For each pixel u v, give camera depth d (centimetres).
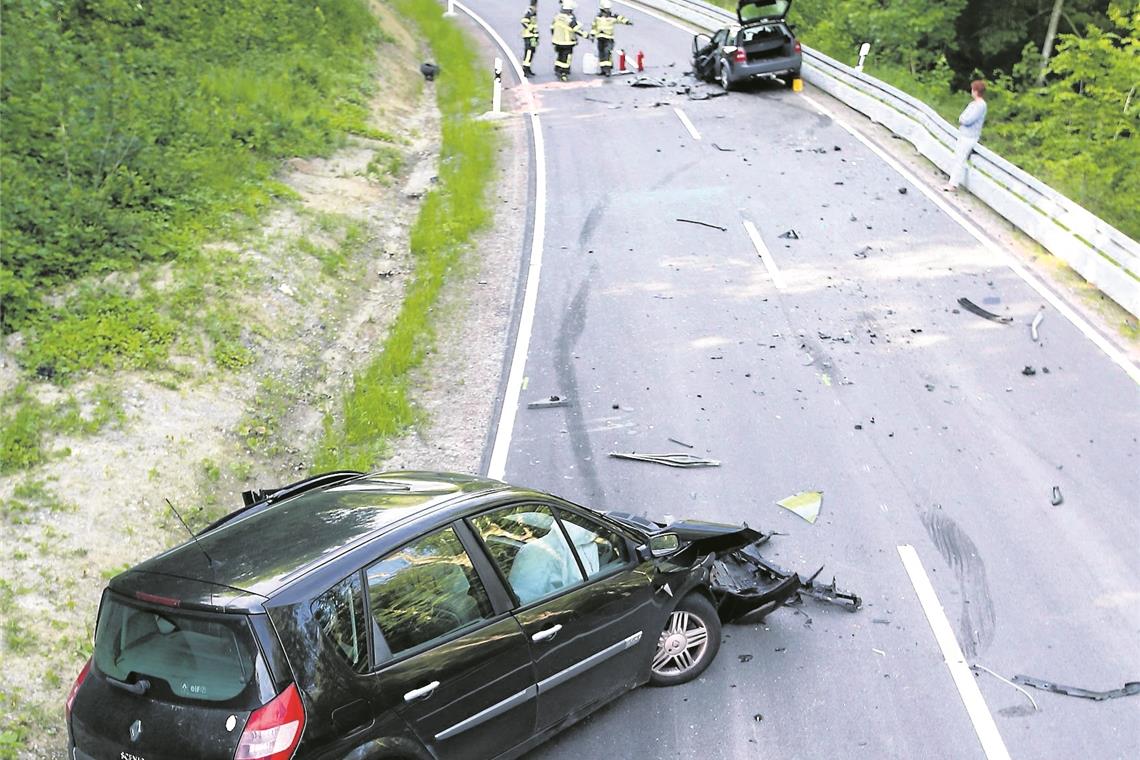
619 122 2188
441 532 479
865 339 1148
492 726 479
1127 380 1039
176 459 869
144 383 952
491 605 484
